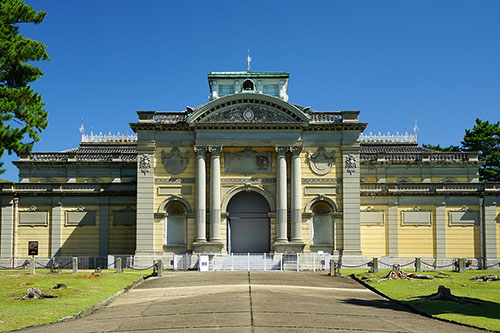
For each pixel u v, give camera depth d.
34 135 43.25
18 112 42.66
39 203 67.44
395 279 46.19
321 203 64.12
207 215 63.44
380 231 66.94
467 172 76.94
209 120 63.53
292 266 60.00
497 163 97.31
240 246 66.38
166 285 45.00
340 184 63.84
